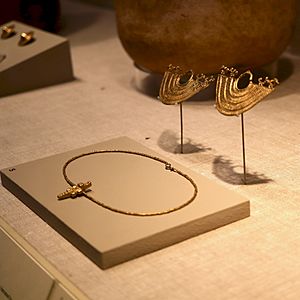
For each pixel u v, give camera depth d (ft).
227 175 3.50
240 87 4.54
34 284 2.89
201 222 2.96
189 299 2.60
